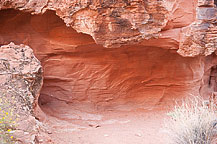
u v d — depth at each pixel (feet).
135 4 20.63
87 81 27.20
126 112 27.78
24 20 24.40
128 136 19.72
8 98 16.76
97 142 17.88
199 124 15.33
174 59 27.27
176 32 23.99
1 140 12.58
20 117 15.79
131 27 21.17
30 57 20.03
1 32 24.80
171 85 28.58
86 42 24.82
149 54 26.53
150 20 21.40
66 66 26.63
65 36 24.85
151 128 22.27
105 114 26.91
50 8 21.45
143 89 28.60
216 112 17.49
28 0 21.79
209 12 23.62
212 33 23.68
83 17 20.88
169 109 28.17
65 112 25.72
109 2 20.29
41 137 15.42
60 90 27.12
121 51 26.00
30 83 18.72
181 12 24.35
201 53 24.16
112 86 27.73
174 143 15.65
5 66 18.60
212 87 31.73
